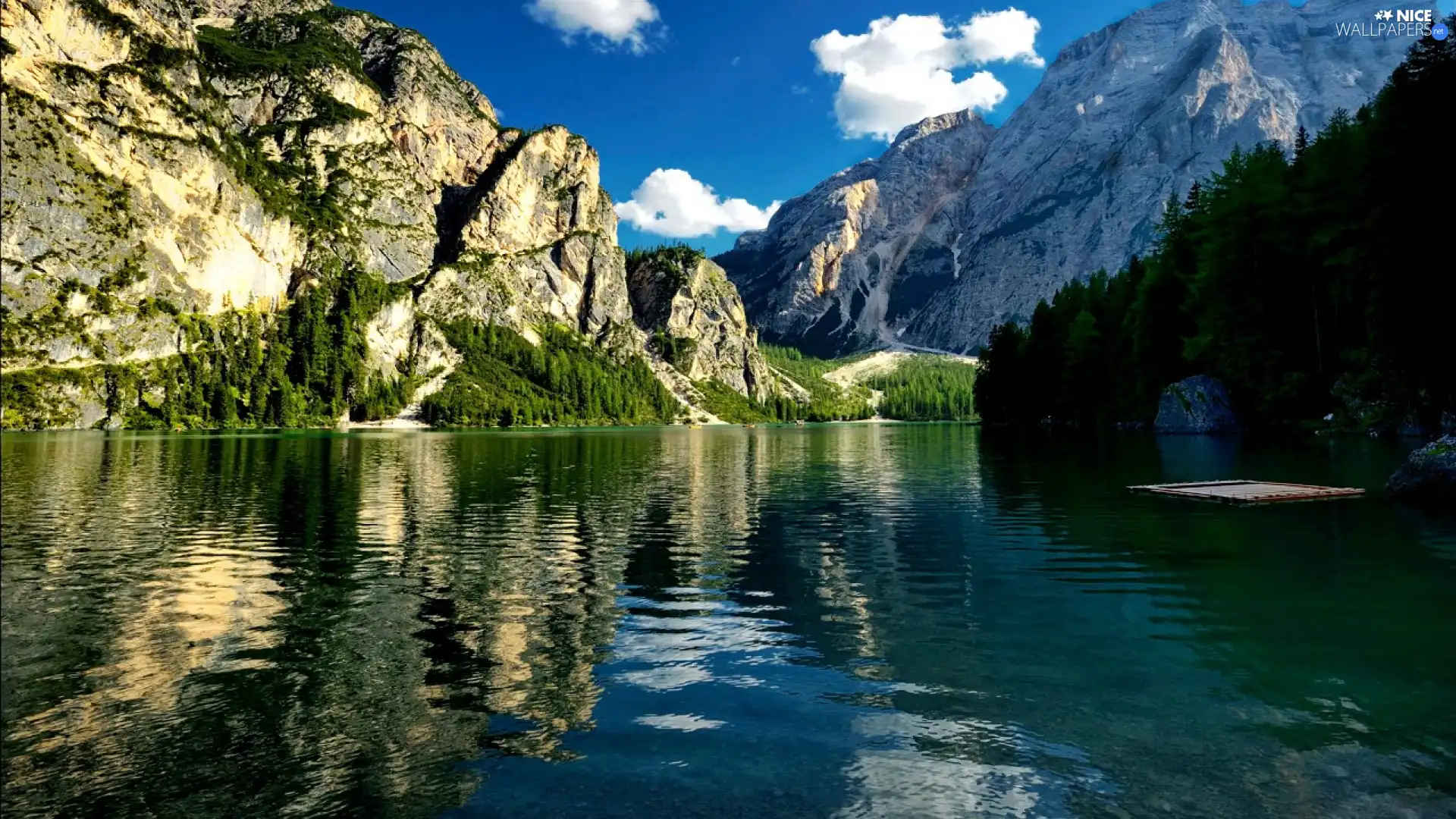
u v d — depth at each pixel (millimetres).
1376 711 7836
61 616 12438
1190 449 47812
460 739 7465
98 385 153000
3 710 8352
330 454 63188
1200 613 11625
